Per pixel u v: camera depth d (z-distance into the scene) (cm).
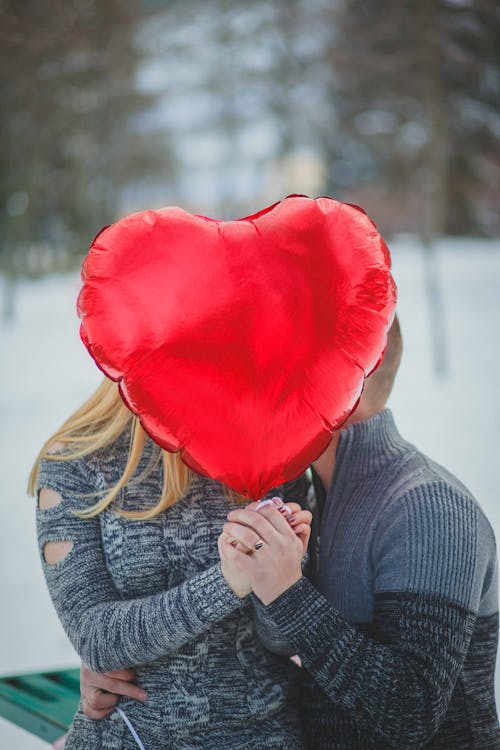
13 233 1454
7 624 346
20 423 731
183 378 132
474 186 1902
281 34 1476
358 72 1456
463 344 1042
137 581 152
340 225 138
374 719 137
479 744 156
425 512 148
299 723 160
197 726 150
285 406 133
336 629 138
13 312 1341
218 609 140
